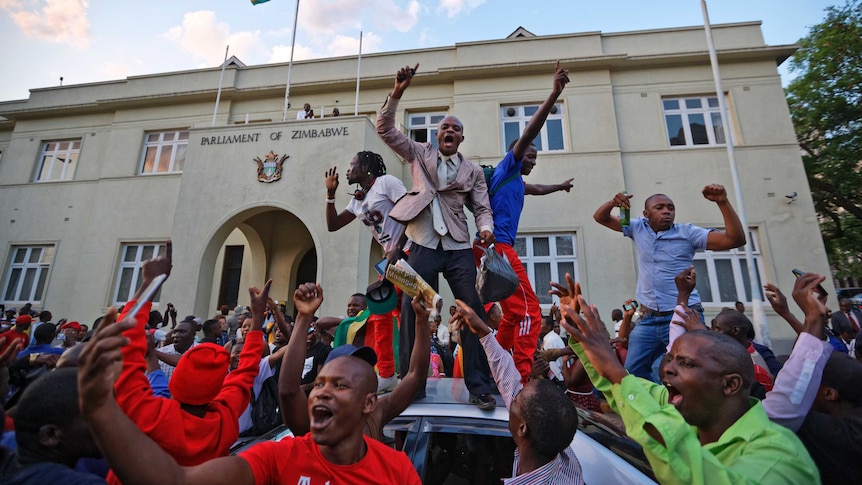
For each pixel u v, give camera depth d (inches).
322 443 64.1
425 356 94.3
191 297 407.5
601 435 99.5
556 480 72.6
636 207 458.0
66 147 601.9
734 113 471.8
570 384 193.6
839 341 228.7
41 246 560.1
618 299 434.0
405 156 126.6
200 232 425.4
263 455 63.5
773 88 470.6
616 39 512.7
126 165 558.3
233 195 432.1
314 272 562.3
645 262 155.8
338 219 164.9
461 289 118.7
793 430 71.2
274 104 558.3
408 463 72.9
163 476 48.9
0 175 590.6
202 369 69.6
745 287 425.4
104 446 46.5
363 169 155.9
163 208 529.7
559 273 454.3
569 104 493.4
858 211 707.4
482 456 91.9
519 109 510.9
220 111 558.6
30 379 129.6
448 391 113.3
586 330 71.3
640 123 482.6
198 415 70.5
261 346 90.0
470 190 127.6
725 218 136.3
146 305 65.2
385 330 134.1
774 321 412.5
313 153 429.1
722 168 455.8
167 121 567.5
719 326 127.3
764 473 55.4
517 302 125.5
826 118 685.9
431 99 526.0
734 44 488.4
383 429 98.3
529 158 152.1
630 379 64.5
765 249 429.7
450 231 120.0
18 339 85.1
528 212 470.0
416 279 93.6
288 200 420.2
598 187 463.8
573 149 478.6
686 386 64.4
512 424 76.2
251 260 531.2
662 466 56.6
